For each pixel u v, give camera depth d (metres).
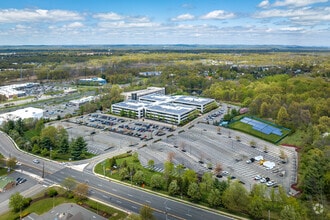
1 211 114.06
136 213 110.62
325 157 140.38
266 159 165.12
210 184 122.12
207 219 107.56
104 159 165.50
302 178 131.00
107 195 125.31
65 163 160.62
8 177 141.50
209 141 195.00
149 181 137.75
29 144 182.38
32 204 117.25
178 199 122.31
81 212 110.62
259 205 105.75
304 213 105.81
